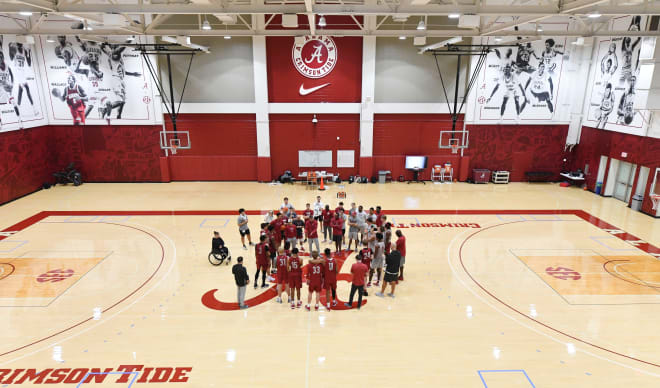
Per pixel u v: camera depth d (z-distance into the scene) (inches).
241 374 284.8
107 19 431.2
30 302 381.1
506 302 383.9
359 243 524.7
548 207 689.0
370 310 369.4
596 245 522.3
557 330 339.3
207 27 565.6
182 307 373.4
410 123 855.1
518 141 860.0
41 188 804.0
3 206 687.1
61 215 638.5
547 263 468.4
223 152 860.6
